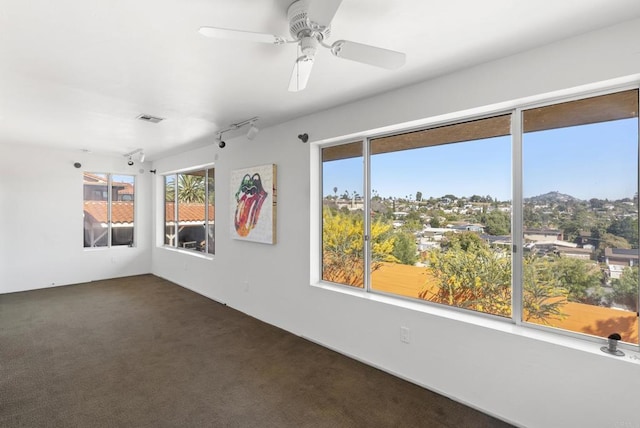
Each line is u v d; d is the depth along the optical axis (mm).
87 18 1662
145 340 3457
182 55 2090
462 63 2219
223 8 1588
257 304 4176
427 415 2211
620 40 1747
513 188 2254
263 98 2914
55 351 3162
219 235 4863
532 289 2188
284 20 1705
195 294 5320
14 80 2473
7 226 5242
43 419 2143
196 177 5770
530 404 2043
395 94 2699
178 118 3549
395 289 2951
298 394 2463
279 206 3830
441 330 2447
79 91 2717
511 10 1617
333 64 2213
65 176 5766
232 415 2211
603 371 1802
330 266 3477
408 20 1702
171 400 2375
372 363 2900
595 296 1963
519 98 2080
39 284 5559
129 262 6605
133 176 6730
